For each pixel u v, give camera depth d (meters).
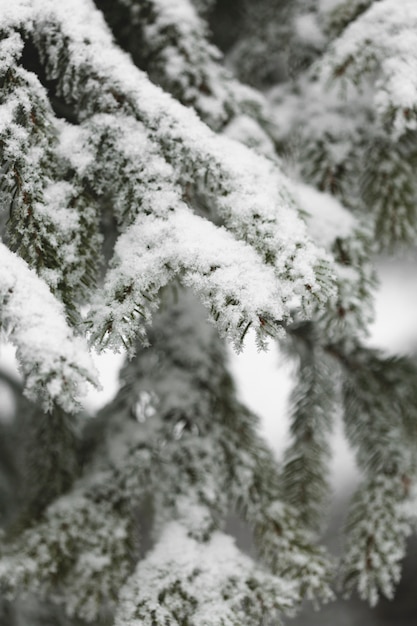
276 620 2.41
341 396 2.61
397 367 2.59
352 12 2.50
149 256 2.23
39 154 2.27
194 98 2.46
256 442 2.57
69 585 2.48
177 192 2.28
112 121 2.30
